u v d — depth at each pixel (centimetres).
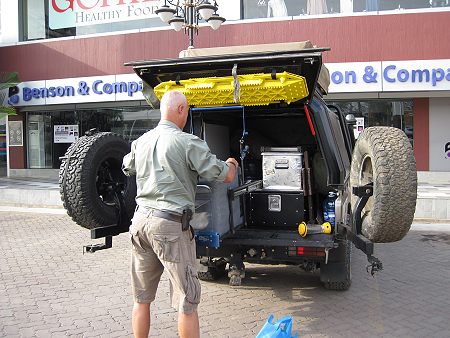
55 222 1073
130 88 1753
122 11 1875
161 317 481
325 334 437
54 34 1967
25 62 1928
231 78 455
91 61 1825
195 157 348
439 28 1480
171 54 1720
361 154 452
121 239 864
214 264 562
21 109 2027
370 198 431
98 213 484
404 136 425
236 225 516
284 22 1590
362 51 1530
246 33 1625
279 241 478
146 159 356
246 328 450
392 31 1509
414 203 403
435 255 747
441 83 1466
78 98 1834
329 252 512
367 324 462
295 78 444
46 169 2064
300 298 537
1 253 771
